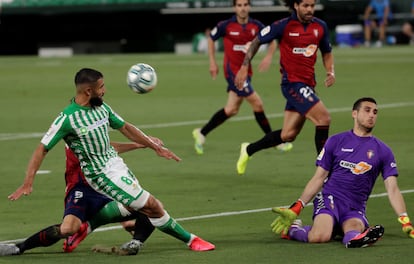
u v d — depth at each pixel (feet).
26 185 77.87
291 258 77.71
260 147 120.37
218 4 435.53
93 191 81.30
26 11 442.91
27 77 292.40
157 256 79.56
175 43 444.14
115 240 86.84
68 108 78.59
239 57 142.92
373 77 267.80
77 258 79.15
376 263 75.20
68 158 81.51
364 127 84.74
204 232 89.97
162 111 200.64
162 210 80.07
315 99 112.98
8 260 78.74
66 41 447.83
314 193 84.38
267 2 419.95
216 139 157.89
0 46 449.48
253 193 110.83
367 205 101.50
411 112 188.24
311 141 152.46
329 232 83.10
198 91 243.60
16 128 175.32
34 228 93.04
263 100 218.59
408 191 108.99
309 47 113.09
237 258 78.23
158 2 437.58
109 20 443.32
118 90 248.93
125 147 84.33
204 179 120.47
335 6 438.81
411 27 448.65
